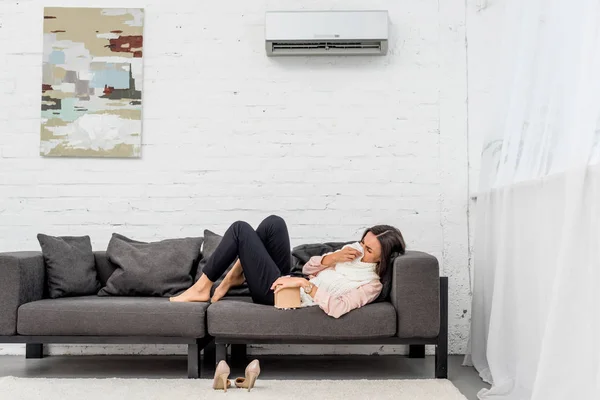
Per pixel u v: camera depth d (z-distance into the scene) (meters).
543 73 2.76
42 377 3.32
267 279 3.31
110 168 4.18
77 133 4.16
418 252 3.52
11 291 3.22
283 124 4.21
